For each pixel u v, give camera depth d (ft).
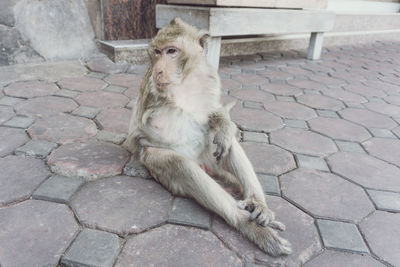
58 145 9.29
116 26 18.62
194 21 16.33
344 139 11.03
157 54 7.51
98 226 6.38
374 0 32.32
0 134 9.66
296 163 9.36
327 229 6.76
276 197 7.74
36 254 5.68
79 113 11.44
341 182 8.52
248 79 17.16
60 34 17.01
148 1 19.10
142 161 8.04
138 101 8.18
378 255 6.18
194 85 7.72
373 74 20.02
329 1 28.84
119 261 5.65
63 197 7.15
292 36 25.77
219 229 6.55
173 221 6.65
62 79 14.76
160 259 5.74
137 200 7.23
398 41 34.17
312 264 5.90
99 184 7.74
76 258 5.62
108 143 9.58
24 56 16.19
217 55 17.01
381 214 7.35
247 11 16.79
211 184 6.63
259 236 6.18
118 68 16.78
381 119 13.00
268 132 11.19
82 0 17.53
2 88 13.21
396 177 8.91
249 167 7.47
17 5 15.65
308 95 15.33
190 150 8.24
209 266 5.69
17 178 7.71
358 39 31.37
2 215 6.54
